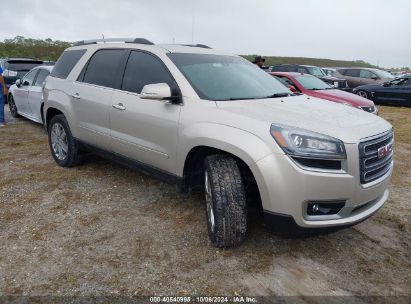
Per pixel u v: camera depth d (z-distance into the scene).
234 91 3.98
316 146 2.99
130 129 4.31
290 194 2.99
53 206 4.28
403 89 15.20
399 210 4.45
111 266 3.19
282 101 3.91
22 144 7.05
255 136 3.14
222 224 3.25
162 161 4.00
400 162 6.57
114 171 5.46
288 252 3.46
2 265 3.17
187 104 3.72
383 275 3.18
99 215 4.09
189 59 4.22
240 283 3.02
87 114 4.96
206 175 3.50
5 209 4.18
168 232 3.75
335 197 3.03
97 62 5.05
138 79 4.35
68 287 2.92
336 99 9.09
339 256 3.43
